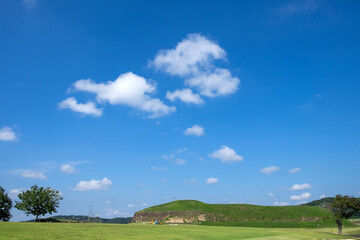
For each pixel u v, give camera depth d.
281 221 162.50
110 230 69.31
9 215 124.56
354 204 96.31
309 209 183.50
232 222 161.62
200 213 177.00
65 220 143.50
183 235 67.69
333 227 143.62
